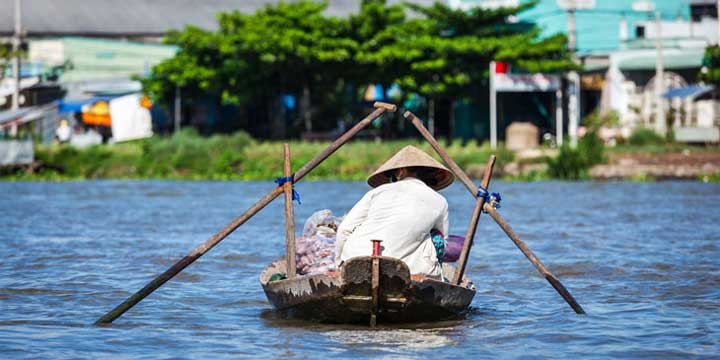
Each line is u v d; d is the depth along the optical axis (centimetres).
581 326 3853
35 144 16150
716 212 8781
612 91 17738
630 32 18350
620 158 14550
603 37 18200
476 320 3994
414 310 3800
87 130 17762
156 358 3300
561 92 17338
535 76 16075
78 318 4038
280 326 3872
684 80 17625
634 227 7575
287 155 4188
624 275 5166
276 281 3912
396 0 19850
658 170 13912
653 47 17462
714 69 15962
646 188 12138
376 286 3625
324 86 16675
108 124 17462
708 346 3472
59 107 17038
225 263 5684
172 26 18950
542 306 4334
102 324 3912
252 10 19962
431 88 16125
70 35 18200
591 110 18412
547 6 17925
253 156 15338
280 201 10438
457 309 3956
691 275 5094
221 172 15062
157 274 5256
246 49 15700
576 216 8569
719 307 4241
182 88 16600
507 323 3928
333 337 3644
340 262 3903
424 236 3875
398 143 15425
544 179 14162
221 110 18500
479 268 5491
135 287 4819
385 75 16125
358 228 3884
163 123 18138
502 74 15912
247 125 17825
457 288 3847
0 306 4269
